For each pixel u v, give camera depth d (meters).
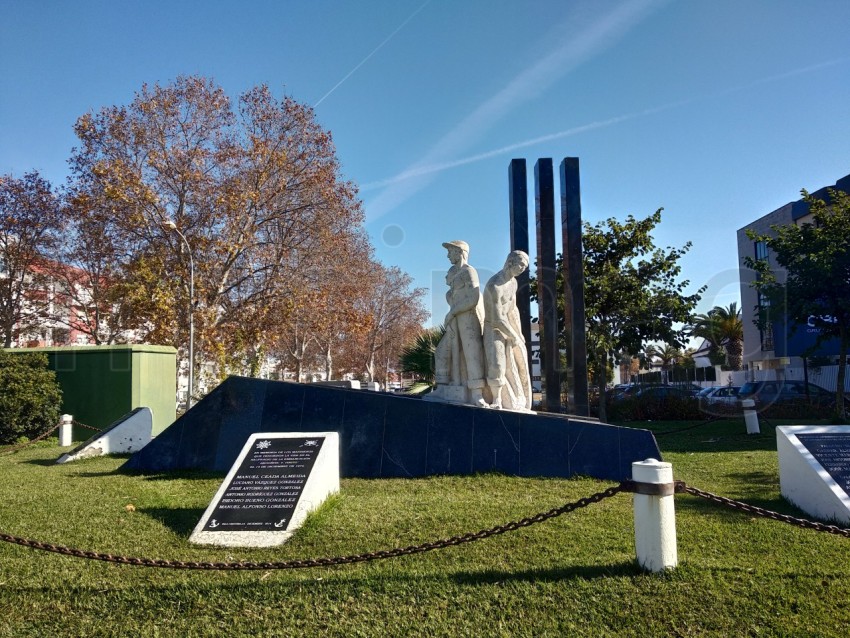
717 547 5.17
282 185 26.31
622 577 4.37
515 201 15.56
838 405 17.27
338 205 27.41
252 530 5.50
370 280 37.16
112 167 23.75
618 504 6.65
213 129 26.06
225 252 25.61
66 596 4.41
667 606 3.99
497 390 9.23
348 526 5.70
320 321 28.14
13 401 14.55
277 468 6.20
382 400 9.07
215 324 25.59
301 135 26.97
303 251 27.77
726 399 21.23
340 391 9.26
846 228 16.97
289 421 9.28
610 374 31.59
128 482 8.38
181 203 25.52
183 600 4.30
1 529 5.96
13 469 10.13
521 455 8.51
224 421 9.58
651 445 8.26
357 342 44.62
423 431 8.84
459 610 4.07
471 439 8.69
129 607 4.25
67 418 14.10
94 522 6.14
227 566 4.14
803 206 26.86
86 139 25.12
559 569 4.58
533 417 8.61
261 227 27.41
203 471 9.30
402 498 6.96
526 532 5.53
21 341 35.62
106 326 34.00
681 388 22.16
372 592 4.32
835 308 17.12
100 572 4.80
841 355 17.30
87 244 28.23
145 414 12.41
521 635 3.78
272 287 27.33
